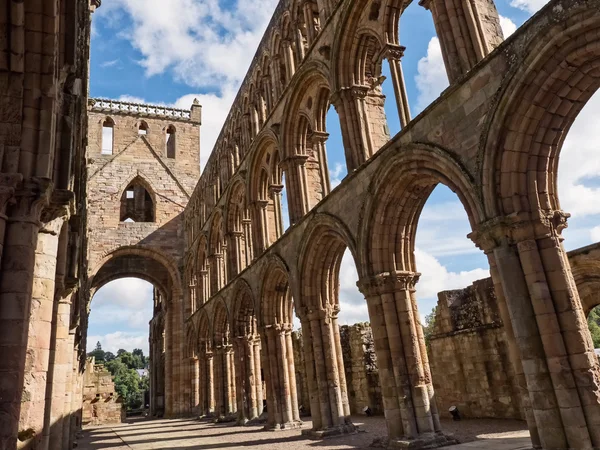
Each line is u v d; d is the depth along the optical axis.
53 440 15.48
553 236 11.73
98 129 56.66
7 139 9.80
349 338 33.81
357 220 18.53
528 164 12.13
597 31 10.22
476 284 23.92
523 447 13.02
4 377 8.54
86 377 56.38
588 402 10.35
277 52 29.08
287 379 27.86
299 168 25.95
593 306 20.81
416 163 15.41
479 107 12.89
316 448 17.98
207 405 43.75
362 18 19.77
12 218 9.38
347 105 20.14
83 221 23.19
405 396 16.14
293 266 24.58
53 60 10.39
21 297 9.03
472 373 23.41
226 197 37.16
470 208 13.02
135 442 27.02
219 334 39.72
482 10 14.48
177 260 53.47
